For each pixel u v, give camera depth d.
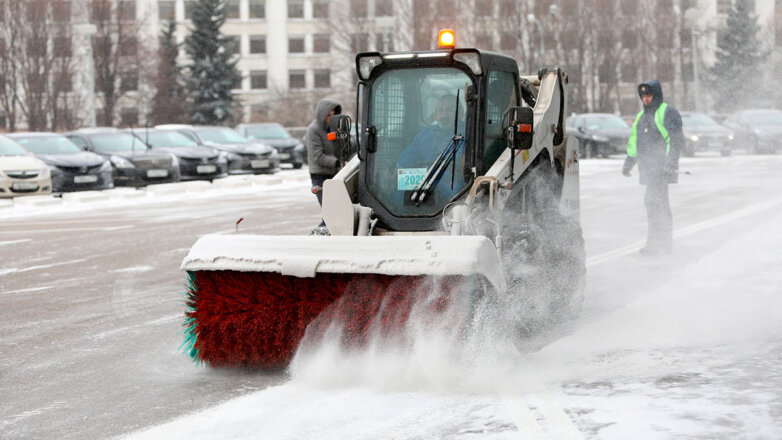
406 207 7.10
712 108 53.06
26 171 22.58
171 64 65.12
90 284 10.67
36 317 8.84
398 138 7.18
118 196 23.30
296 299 6.38
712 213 15.98
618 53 55.28
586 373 6.22
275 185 27.30
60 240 15.01
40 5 56.00
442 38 7.21
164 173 26.53
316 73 87.94
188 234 15.36
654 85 11.31
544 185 8.13
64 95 58.50
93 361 7.08
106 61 61.31
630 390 5.73
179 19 85.38
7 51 56.16
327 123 10.34
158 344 7.59
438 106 7.11
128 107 69.69
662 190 11.27
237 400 5.89
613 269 10.54
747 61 51.50
